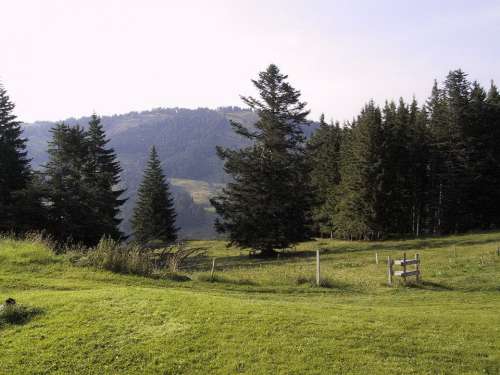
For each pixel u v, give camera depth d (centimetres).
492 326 1065
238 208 3859
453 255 2909
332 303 1386
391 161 5231
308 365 812
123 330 957
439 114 5656
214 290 1574
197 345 892
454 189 5141
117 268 1728
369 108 5362
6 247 1844
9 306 1038
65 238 3756
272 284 1783
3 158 3888
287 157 3894
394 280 1945
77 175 4050
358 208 5250
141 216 6306
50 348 877
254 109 4016
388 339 941
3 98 4100
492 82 5847
